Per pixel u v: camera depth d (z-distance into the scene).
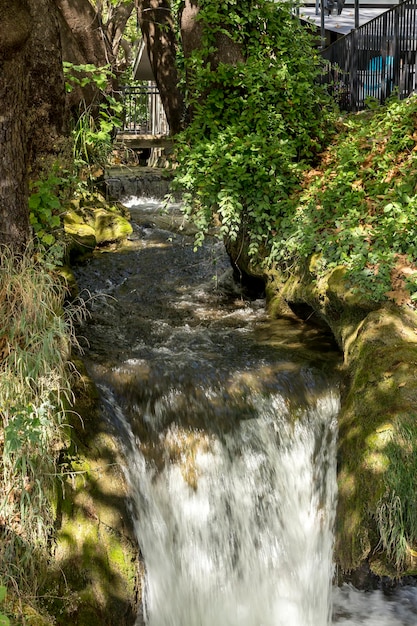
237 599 6.18
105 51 12.73
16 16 5.68
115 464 5.86
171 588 5.88
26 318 5.56
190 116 9.51
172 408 6.47
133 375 6.66
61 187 8.77
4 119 5.96
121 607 5.36
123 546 5.55
